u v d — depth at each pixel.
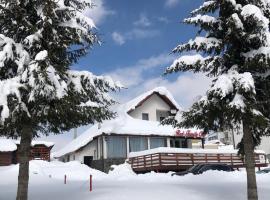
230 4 12.16
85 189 17.73
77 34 12.02
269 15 12.39
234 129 13.20
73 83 11.91
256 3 12.35
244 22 12.16
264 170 28.95
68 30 11.90
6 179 25.88
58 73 11.53
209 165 25.91
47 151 42.59
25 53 11.23
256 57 11.64
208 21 12.59
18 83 10.68
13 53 11.25
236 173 23.47
